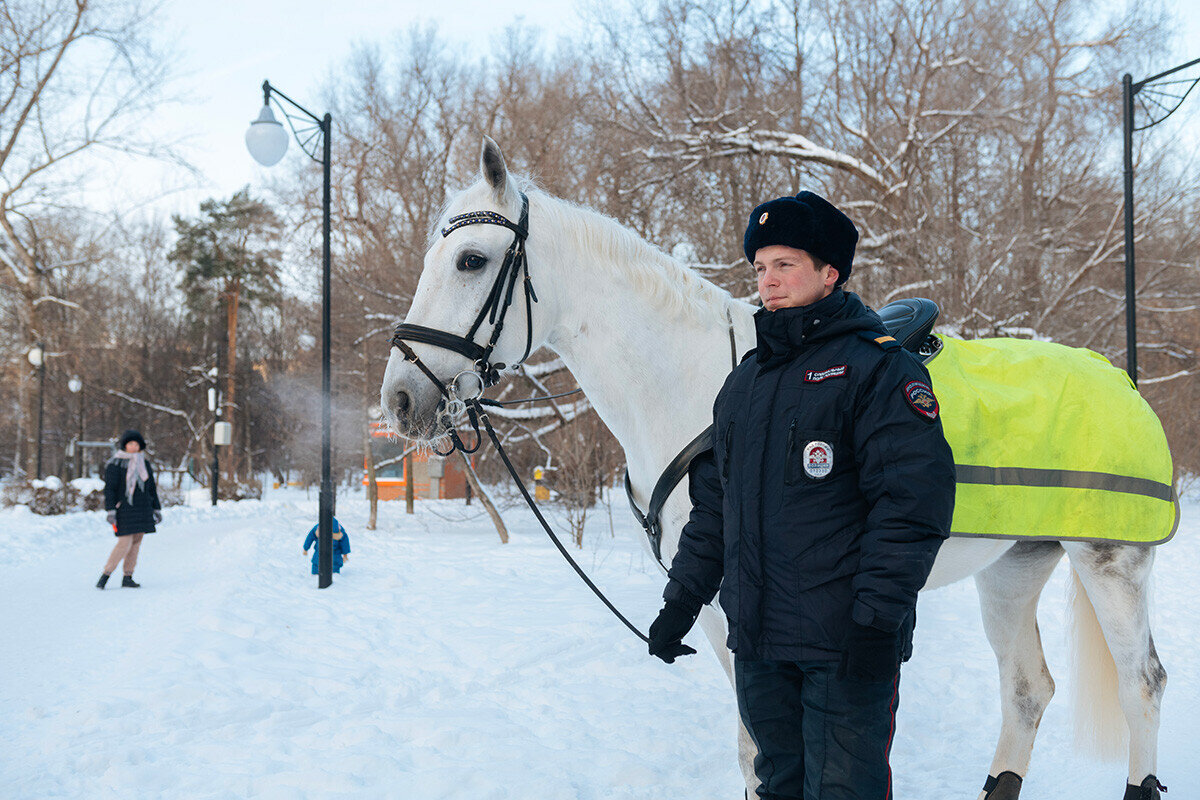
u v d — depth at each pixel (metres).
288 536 14.63
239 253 36.66
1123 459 2.71
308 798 3.49
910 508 1.69
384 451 20.38
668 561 2.75
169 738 4.30
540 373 12.68
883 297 13.97
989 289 13.03
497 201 2.78
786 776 1.94
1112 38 16.16
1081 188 15.88
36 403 27.62
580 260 2.84
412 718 4.46
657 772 3.63
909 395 1.76
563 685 5.09
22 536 14.47
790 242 1.91
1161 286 15.84
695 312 2.78
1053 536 2.66
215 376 29.86
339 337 16.52
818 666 1.81
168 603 8.27
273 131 9.70
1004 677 3.15
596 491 13.26
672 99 17.84
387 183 17.50
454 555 11.83
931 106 16.50
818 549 1.80
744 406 1.93
